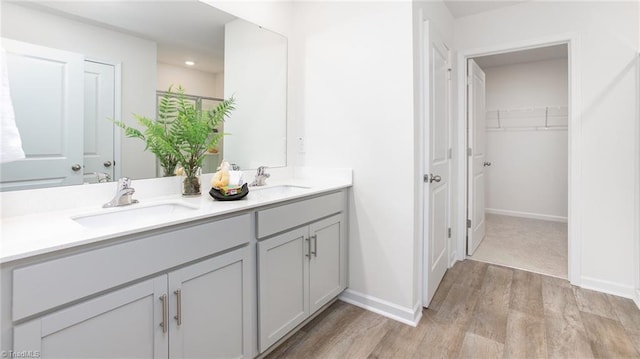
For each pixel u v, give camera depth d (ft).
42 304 2.72
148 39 5.24
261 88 7.16
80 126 4.47
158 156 5.32
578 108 7.84
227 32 6.41
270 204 5.06
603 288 7.65
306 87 7.77
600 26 7.56
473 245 10.39
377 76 6.66
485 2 8.66
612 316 6.50
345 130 7.16
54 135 4.23
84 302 3.00
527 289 7.80
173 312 3.76
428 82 6.75
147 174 5.20
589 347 5.50
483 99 11.62
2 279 2.55
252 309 4.86
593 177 7.71
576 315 6.56
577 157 7.87
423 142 6.80
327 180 7.45
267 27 7.23
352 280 7.22
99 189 4.66
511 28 8.85
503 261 9.70
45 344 2.77
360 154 6.98
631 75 7.25
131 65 5.03
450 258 9.29
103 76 4.71
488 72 15.84
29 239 2.90
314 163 7.72
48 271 2.75
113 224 4.36
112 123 4.80
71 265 2.88
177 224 3.72
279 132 7.64
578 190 7.88
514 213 15.65
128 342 3.35
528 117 15.01
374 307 6.88
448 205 8.96
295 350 5.51
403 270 6.48
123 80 4.93
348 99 7.09
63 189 4.30
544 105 14.58
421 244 6.86
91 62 4.58
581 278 7.91
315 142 7.68
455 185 9.75
